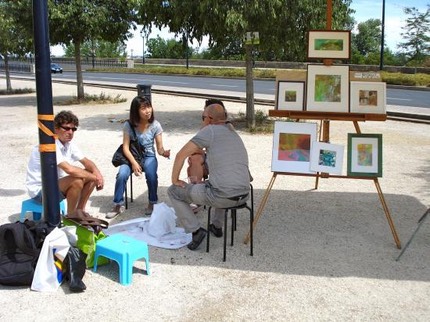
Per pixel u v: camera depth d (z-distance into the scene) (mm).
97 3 16734
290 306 3664
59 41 16891
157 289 3906
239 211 5828
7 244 3939
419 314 3572
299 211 5852
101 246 4125
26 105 17562
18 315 3494
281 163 4984
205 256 4559
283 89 5156
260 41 11375
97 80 32062
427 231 5227
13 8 16562
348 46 5156
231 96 18906
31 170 4996
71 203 4852
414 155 8969
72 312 3543
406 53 47219
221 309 3609
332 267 4336
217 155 4418
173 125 12375
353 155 4922
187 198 4574
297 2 10719
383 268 4328
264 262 4434
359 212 5828
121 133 11141
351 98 5043
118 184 5605
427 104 17875
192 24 11461
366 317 3521
